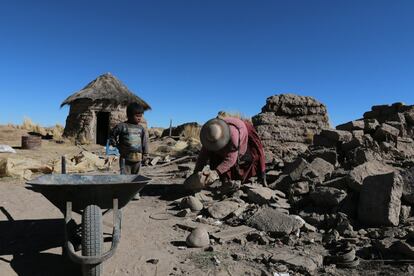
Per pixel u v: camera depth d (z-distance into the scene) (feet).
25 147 67.82
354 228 21.66
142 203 29.19
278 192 27.32
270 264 17.42
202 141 30.17
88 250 14.58
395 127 38.78
